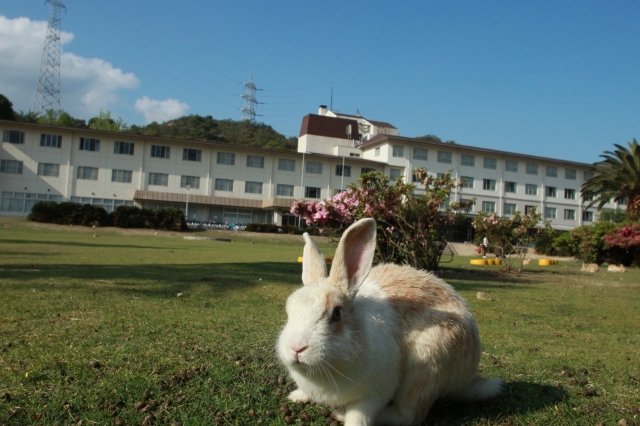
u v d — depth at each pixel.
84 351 4.65
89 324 5.91
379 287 3.50
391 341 3.15
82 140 58.41
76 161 58.22
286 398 3.66
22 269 11.70
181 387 3.78
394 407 3.31
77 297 7.88
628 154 37.62
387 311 3.25
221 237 47.47
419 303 3.41
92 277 10.43
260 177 63.47
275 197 62.47
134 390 3.66
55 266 12.88
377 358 3.00
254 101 114.56
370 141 69.94
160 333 5.54
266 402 3.58
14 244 21.69
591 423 3.45
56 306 7.02
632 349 6.10
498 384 3.87
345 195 14.40
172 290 9.17
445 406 3.70
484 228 21.33
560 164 72.06
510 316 8.35
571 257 39.19
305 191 64.62
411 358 3.24
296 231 56.16
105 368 4.14
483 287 12.65
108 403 3.43
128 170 59.62
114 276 10.77
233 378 3.99
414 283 3.58
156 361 4.38
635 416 3.60
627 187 38.22
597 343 6.43
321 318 2.86
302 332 2.78
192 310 7.30
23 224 45.47
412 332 3.28
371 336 3.01
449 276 15.52
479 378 3.84
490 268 21.06
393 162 66.25
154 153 60.38
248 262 17.23
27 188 57.06
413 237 14.20
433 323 3.32
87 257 16.75
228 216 63.22
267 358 4.55
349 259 3.14
